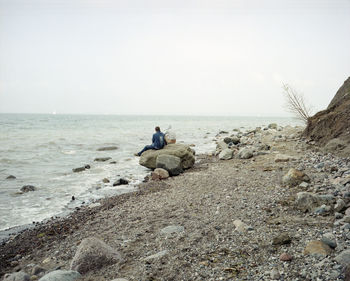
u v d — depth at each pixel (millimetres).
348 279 3320
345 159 10008
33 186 10633
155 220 6594
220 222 6008
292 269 3887
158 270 4234
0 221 7469
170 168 11906
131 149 22016
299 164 10555
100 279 4164
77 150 20984
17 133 34219
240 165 12367
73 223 7113
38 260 5332
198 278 3945
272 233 5160
